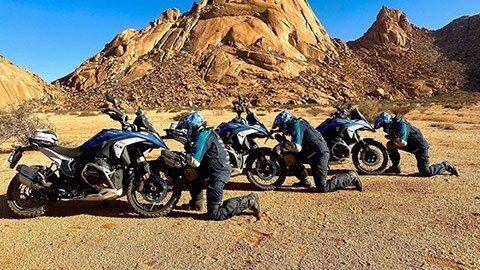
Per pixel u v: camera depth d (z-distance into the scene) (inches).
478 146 446.9
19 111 432.1
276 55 3383.4
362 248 148.8
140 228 176.7
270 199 225.1
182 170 203.8
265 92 2699.3
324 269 131.9
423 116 1173.1
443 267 131.6
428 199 215.9
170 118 1179.9
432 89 3521.2
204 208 209.5
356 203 211.9
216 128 265.6
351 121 291.3
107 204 211.0
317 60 3784.5
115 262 140.3
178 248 152.4
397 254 142.6
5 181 269.4
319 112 1489.9
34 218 191.0
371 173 289.7
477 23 4891.7
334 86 3154.5
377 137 553.3
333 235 163.2
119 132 193.0
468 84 3558.1
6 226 179.2
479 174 282.7
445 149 419.8
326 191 238.2
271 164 251.4
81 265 138.2
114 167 190.7
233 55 3294.8
